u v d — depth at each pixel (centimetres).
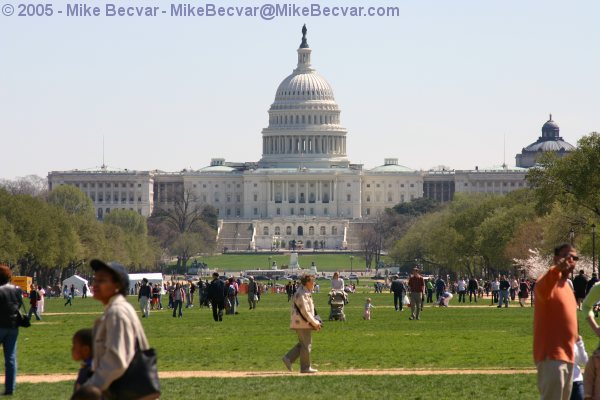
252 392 6912
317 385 7206
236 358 9112
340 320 14488
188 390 6988
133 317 4531
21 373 8038
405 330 12400
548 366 5331
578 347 5906
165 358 9125
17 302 6819
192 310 19425
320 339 11019
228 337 11406
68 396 6738
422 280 14762
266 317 15612
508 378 7475
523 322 14038
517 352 9419
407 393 6856
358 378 7538
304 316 8019
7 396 6725
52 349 9975
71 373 8031
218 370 8256
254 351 9738
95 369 4506
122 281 4622
